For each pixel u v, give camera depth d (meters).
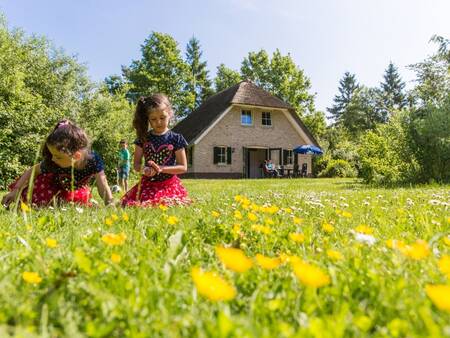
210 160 27.66
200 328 0.80
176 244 1.65
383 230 2.48
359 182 15.57
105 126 17.92
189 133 28.38
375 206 4.16
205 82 50.66
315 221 2.98
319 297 1.08
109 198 4.10
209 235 2.13
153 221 2.64
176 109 42.66
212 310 0.94
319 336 0.70
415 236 2.21
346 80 72.25
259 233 2.12
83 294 1.03
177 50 42.41
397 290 1.07
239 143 28.47
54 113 13.75
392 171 14.00
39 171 3.96
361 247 1.64
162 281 1.16
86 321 0.89
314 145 30.53
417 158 13.88
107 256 1.49
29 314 0.88
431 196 5.75
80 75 18.64
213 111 28.19
